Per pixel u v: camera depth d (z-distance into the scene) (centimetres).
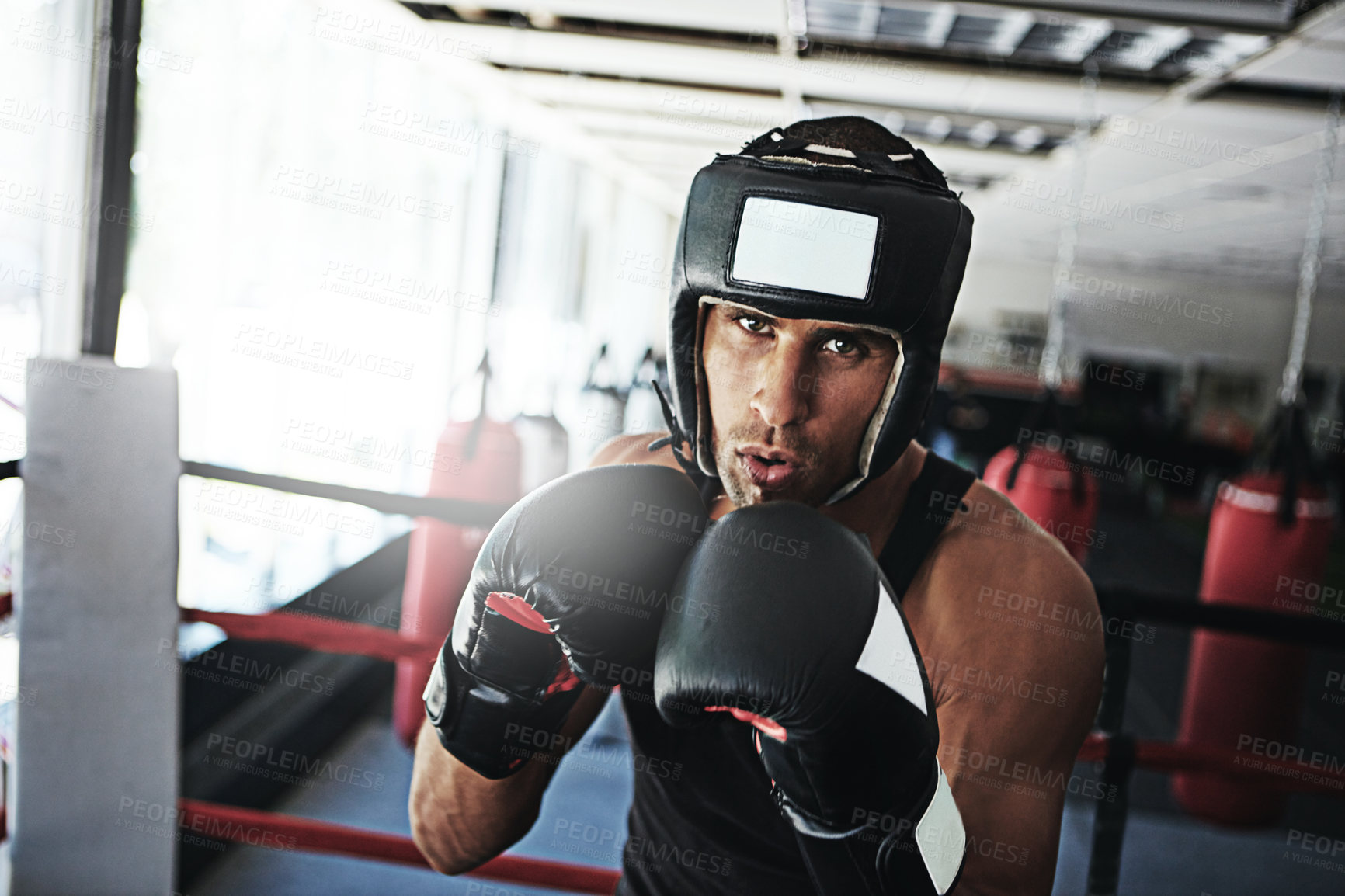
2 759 156
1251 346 988
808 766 74
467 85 387
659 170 598
